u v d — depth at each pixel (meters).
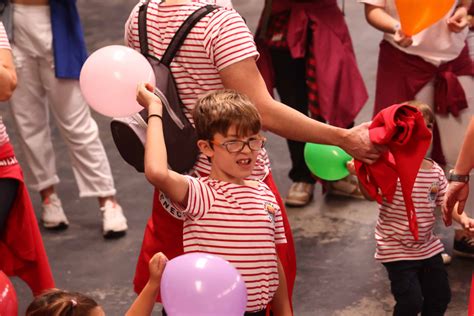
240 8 11.40
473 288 3.80
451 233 6.21
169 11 3.82
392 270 4.82
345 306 5.44
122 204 6.98
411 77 5.93
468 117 5.87
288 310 3.78
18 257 4.77
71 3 6.23
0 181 4.54
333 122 6.50
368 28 10.52
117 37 10.77
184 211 3.56
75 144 6.43
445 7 5.00
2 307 3.67
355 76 6.54
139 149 3.78
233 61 3.69
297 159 6.76
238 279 3.13
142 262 4.04
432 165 4.79
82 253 6.25
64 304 3.25
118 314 5.48
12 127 8.69
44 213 6.63
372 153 3.78
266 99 3.75
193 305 3.05
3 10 6.16
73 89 6.36
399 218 4.74
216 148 3.51
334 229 6.41
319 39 6.42
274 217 3.68
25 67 6.29
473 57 5.89
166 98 3.76
